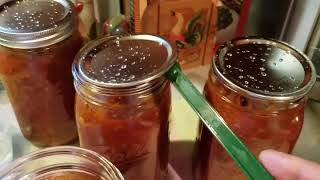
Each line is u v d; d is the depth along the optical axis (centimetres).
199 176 28
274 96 21
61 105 28
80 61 23
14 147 30
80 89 22
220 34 38
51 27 25
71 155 22
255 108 22
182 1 33
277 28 34
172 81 23
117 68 22
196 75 36
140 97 21
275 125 22
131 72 22
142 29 33
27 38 24
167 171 27
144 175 25
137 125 22
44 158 22
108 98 21
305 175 22
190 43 35
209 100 24
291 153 26
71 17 26
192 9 33
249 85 22
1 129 31
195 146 29
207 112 21
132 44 24
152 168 25
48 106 28
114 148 23
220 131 20
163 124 24
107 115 22
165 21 33
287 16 33
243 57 24
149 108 22
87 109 22
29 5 28
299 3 32
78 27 28
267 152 22
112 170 20
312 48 32
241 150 19
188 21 34
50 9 27
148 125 22
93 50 24
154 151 24
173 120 32
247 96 21
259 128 22
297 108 22
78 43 27
